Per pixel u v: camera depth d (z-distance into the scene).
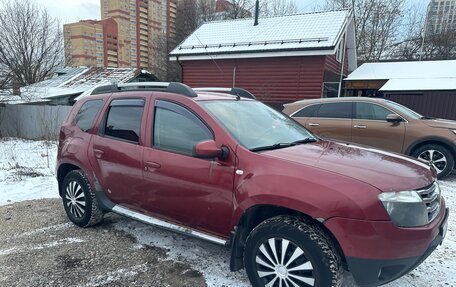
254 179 2.47
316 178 2.28
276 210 2.53
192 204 2.87
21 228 4.04
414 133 6.10
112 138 3.58
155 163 3.08
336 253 2.26
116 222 4.19
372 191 2.16
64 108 14.27
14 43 22.77
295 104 7.62
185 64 16.77
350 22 16.48
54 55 24.80
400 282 2.75
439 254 3.25
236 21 17.98
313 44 13.48
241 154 2.61
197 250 3.39
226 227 2.70
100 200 3.70
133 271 3.00
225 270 2.99
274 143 2.93
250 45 14.88
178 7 39.41
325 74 14.34
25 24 22.98
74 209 4.04
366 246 2.12
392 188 2.20
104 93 3.95
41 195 5.50
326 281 2.21
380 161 2.63
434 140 5.95
